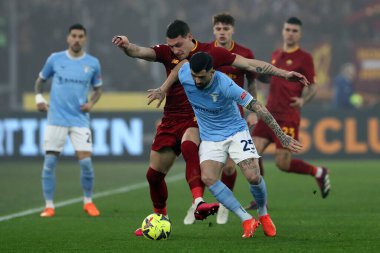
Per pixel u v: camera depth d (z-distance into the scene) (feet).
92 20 283.79
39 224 98.78
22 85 272.10
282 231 87.71
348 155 222.28
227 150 81.35
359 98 267.39
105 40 282.56
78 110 113.29
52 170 110.32
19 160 225.15
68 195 139.44
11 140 225.35
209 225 90.48
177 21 82.89
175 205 120.06
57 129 112.16
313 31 277.85
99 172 190.90
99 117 223.92
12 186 157.48
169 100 86.17
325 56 266.98
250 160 80.33
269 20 282.56
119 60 280.51
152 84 274.16
